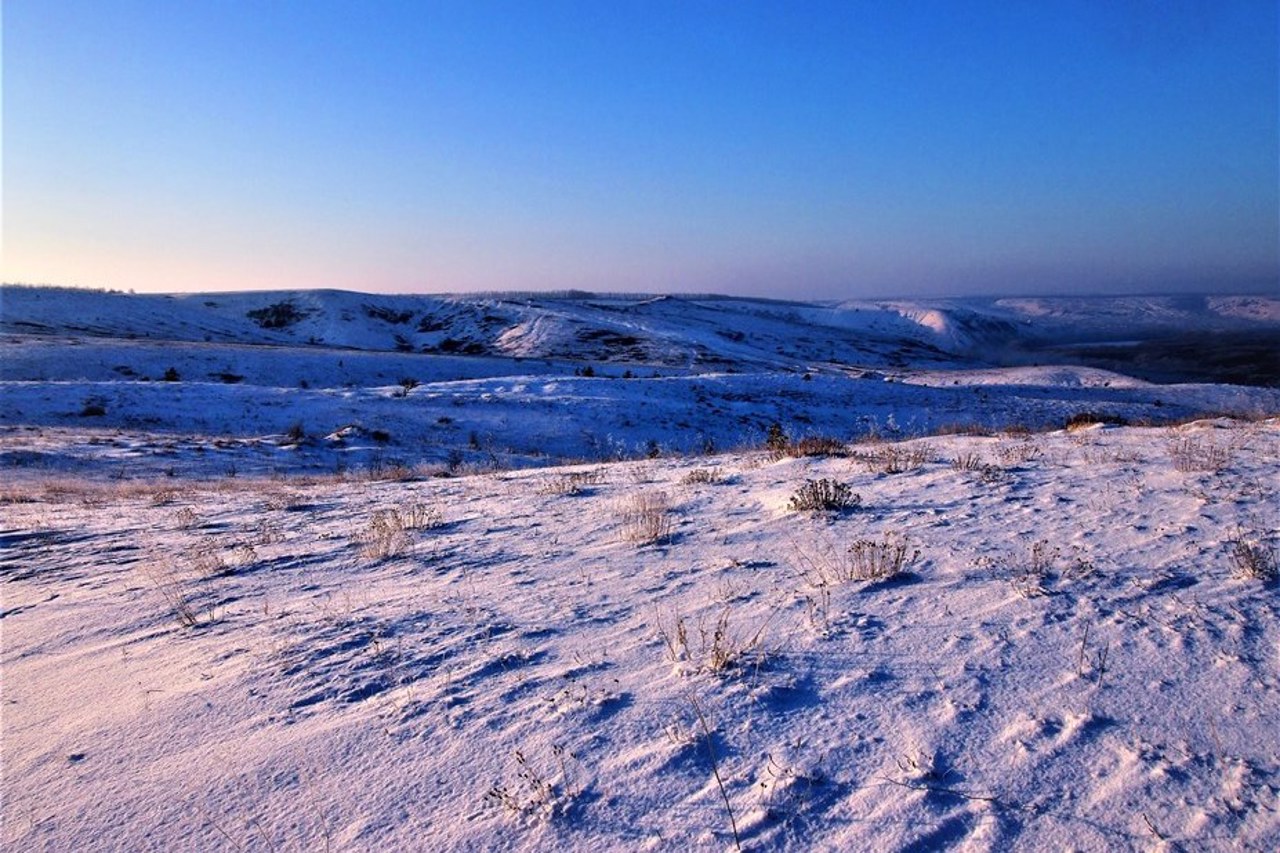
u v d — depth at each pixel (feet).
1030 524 18.57
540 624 13.96
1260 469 23.30
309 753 9.73
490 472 52.16
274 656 13.30
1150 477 23.38
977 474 26.23
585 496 29.48
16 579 21.75
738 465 35.76
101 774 9.66
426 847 7.70
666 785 8.40
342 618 15.23
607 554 19.06
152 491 46.68
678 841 7.45
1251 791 7.68
